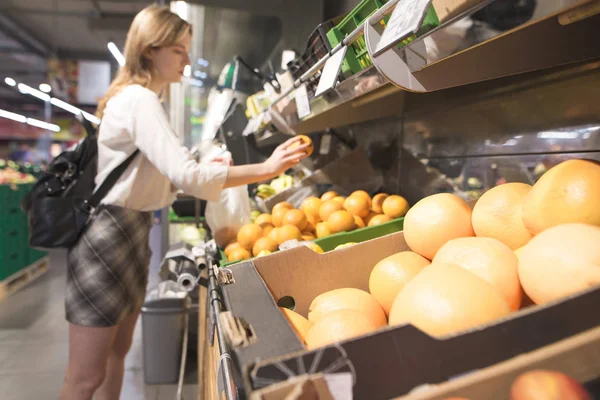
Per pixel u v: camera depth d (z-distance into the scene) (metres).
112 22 8.17
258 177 1.47
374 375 0.40
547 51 0.78
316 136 2.73
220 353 0.65
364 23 0.77
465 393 0.37
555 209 0.62
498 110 1.33
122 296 1.53
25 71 12.84
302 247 0.87
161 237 2.95
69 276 1.53
